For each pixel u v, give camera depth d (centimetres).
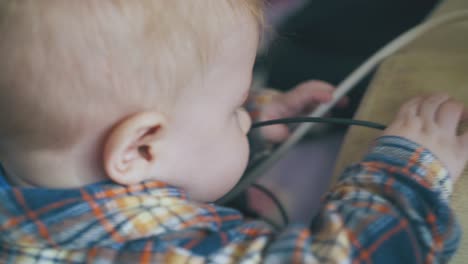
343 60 104
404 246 50
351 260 48
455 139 57
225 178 56
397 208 52
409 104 62
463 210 56
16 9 44
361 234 49
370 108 68
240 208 86
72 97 45
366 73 81
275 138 86
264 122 72
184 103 50
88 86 45
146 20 45
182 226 50
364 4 108
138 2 45
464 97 63
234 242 50
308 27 110
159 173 52
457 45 71
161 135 49
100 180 50
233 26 51
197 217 51
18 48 44
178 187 54
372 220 50
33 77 44
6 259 50
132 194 50
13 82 45
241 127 59
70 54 44
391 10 106
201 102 51
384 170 55
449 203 55
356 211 51
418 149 55
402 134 58
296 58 107
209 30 49
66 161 49
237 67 52
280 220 86
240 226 52
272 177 92
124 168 48
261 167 80
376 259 48
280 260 46
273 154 81
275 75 107
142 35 45
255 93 92
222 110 53
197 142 52
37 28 44
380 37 105
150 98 47
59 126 46
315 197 88
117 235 48
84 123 47
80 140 48
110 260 48
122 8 45
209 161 54
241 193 86
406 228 50
